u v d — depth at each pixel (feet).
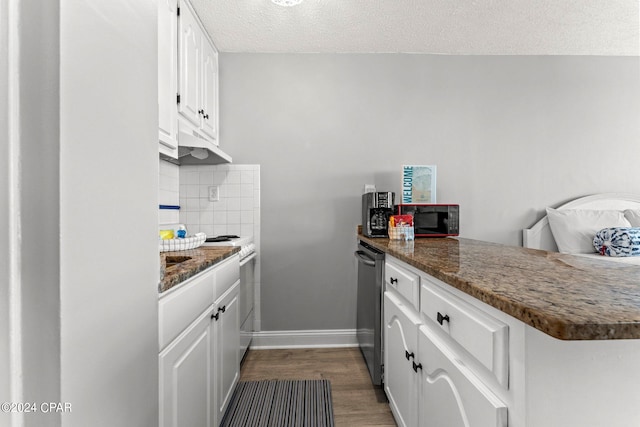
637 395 2.02
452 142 9.29
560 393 2.01
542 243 9.26
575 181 9.48
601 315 1.75
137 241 2.38
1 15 1.47
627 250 8.12
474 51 9.12
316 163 9.05
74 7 1.67
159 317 2.89
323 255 9.05
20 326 1.52
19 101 1.51
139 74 2.41
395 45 8.75
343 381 6.92
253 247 8.44
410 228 6.81
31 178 1.53
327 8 7.15
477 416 2.50
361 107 9.13
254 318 8.91
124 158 2.19
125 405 2.20
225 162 8.54
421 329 3.88
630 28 8.01
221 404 5.06
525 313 1.88
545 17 7.55
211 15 7.32
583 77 9.46
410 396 4.27
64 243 1.59
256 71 8.95
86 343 1.76
